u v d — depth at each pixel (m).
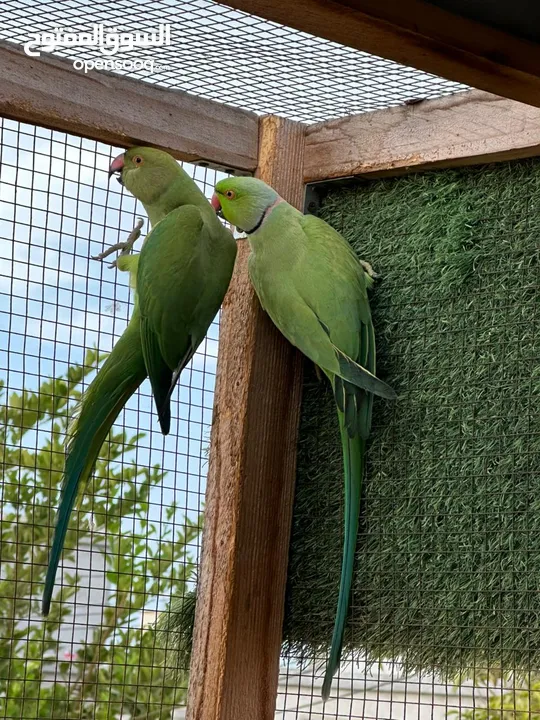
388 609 1.43
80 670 1.94
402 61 0.97
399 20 0.90
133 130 1.38
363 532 1.47
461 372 1.42
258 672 1.45
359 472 1.43
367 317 1.44
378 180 1.54
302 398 1.56
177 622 1.52
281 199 1.45
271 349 1.51
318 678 1.65
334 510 1.50
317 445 1.53
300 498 1.53
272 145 1.52
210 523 1.47
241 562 1.44
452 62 0.97
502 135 1.38
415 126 1.47
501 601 1.34
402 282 1.49
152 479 1.53
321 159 1.55
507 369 1.39
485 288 1.42
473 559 1.37
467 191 1.45
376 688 1.54
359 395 1.42
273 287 1.42
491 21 0.96
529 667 1.31
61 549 1.27
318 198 1.59
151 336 1.32
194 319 1.36
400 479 1.45
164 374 1.33
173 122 1.43
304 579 1.51
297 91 1.45
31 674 1.93
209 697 1.41
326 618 1.48
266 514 1.49
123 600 1.67
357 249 1.54
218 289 1.38
